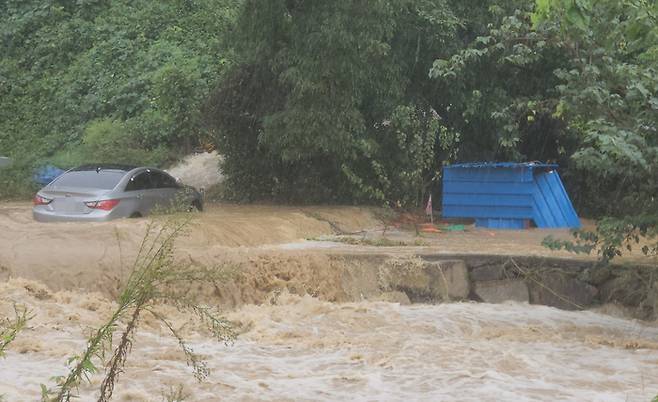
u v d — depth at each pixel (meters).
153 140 44.56
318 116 33.19
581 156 18.30
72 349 15.04
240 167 37.94
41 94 52.09
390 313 19.73
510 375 13.98
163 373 13.54
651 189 19.00
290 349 16.00
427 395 12.52
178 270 7.65
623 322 20.11
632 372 14.39
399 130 34.81
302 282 21.39
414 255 22.38
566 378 13.84
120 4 56.97
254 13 33.28
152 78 46.72
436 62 22.95
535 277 21.83
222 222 26.34
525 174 32.69
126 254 21.06
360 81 33.97
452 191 33.66
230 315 18.80
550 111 22.67
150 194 28.69
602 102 18.11
